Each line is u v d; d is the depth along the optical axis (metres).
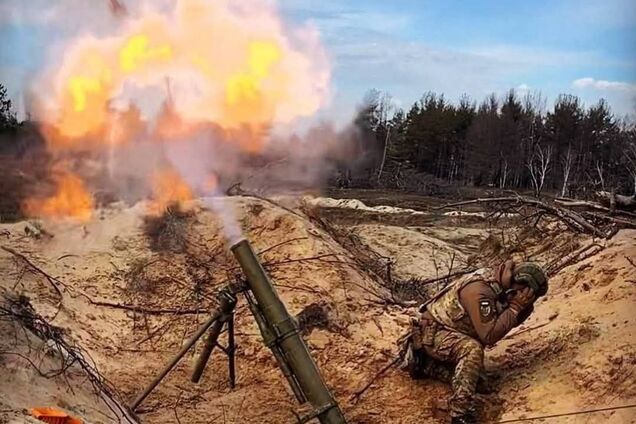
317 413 6.25
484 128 45.31
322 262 10.59
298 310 9.59
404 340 8.15
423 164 49.09
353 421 7.54
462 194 35.81
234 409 7.86
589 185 20.83
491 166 44.47
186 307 10.19
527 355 7.99
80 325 9.47
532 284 7.48
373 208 26.03
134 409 7.48
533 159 41.94
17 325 7.06
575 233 11.91
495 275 7.64
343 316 9.66
